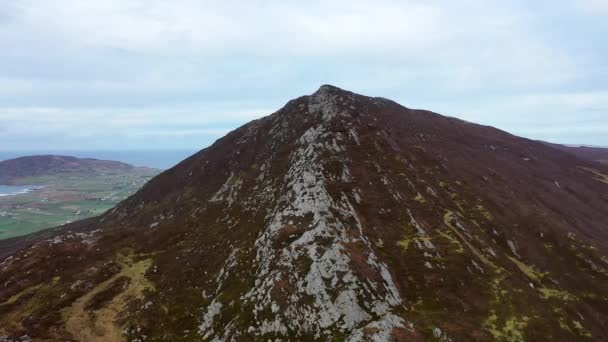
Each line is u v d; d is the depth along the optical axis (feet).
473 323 153.28
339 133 312.09
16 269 223.71
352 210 223.30
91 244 263.49
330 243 188.55
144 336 168.96
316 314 155.63
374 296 161.27
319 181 243.19
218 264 218.18
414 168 294.25
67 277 217.56
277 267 183.42
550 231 249.14
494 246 222.69
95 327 175.32
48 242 257.55
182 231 279.90
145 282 216.54
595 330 165.68
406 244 204.74
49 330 170.50
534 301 174.81
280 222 216.95
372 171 271.49
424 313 157.99
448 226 228.43
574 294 191.72
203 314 179.22
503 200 288.10
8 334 164.86
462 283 178.81
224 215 285.02
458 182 297.53
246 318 163.02
